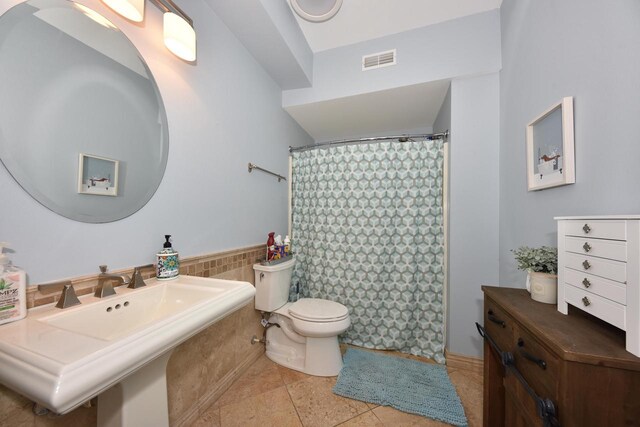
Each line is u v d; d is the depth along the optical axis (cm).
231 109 158
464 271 174
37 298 73
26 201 72
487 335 111
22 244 71
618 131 77
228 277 153
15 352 49
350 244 204
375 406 137
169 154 117
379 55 196
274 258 185
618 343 60
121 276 87
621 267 58
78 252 84
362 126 280
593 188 87
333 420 127
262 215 193
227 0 135
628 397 53
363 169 203
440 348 181
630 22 74
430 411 131
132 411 73
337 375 162
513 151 148
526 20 133
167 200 116
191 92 129
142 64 105
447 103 194
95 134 89
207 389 135
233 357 156
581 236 73
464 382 158
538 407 64
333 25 184
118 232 96
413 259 191
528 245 131
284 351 180
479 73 171
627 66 75
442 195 191
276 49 172
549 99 113
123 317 84
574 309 83
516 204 145
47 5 77
